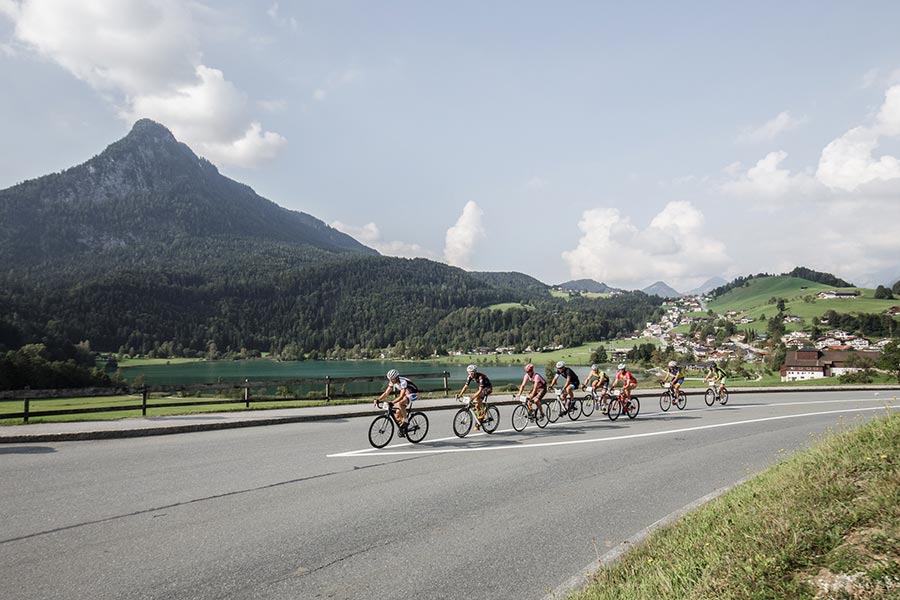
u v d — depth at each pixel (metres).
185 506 6.97
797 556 3.91
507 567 5.14
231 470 9.05
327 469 9.18
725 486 8.19
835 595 3.31
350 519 6.52
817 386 32.72
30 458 10.00
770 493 5.75
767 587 3.55
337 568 5.08
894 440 6.22
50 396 14.62
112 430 12.63
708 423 16.16
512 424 14.91
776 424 15.86
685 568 4.22
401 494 7.65
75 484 8.03
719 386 22.78
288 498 7.38
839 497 4.84
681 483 8.45
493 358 181.50
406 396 11.87
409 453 10.79
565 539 5.91
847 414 18.50
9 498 7.27
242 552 5.44
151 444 11.65
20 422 14.34
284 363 181.75
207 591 4.57
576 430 14.54
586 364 150.12
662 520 6.27
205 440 12.23
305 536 5.91
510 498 7.51
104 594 4.50
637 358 143.25
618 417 17.81
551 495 7.70
